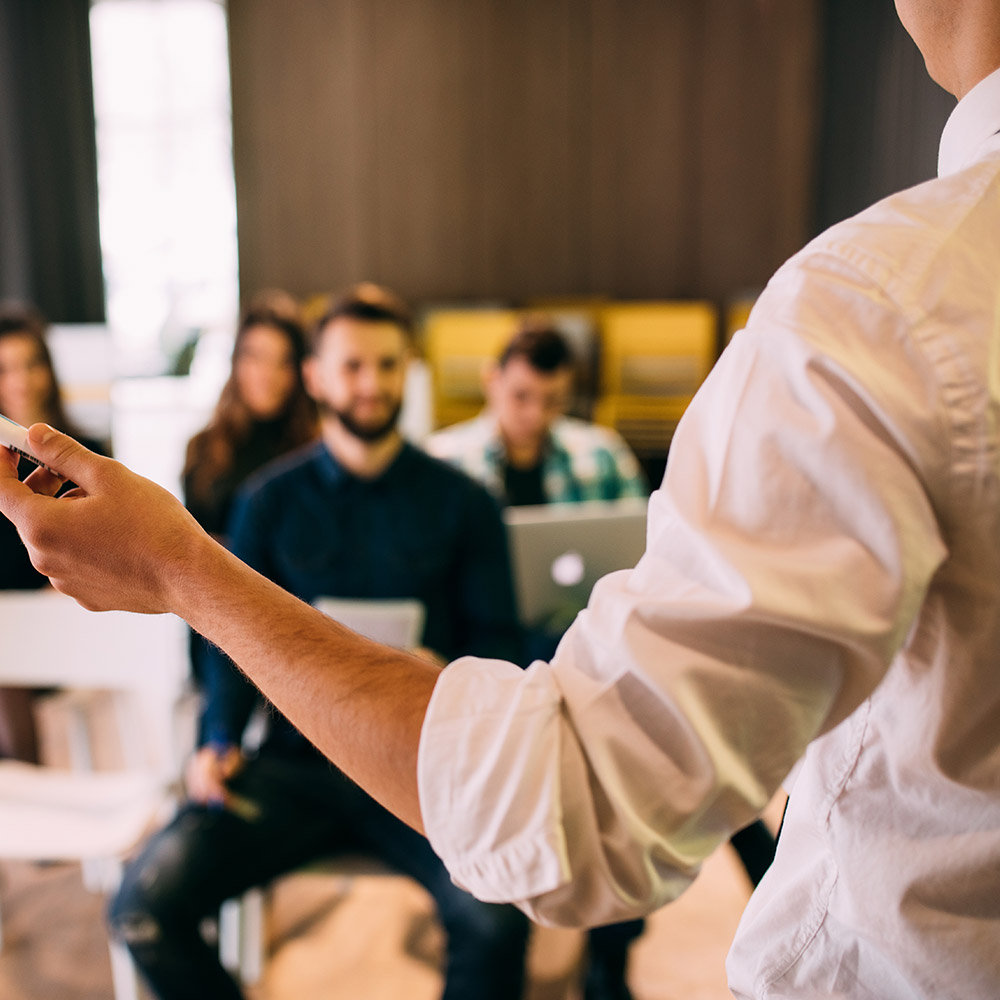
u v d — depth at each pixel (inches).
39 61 255.6
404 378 71.6
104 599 22.1
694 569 18.0
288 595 21.4
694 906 84.2
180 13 267.3
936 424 17.0
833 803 21.1
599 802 18.5
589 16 262.8
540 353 109.7
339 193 271.3
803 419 17.3
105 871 86.0
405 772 19.6
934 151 223.9
